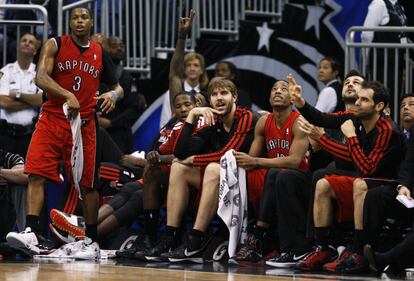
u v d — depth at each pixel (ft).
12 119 90.07
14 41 96.58
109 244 83.30
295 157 71.82
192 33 102.32
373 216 65.05
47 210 84.94
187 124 74.23
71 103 71.72
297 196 69.56
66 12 95.91
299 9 104.17
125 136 93.71
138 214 80.12
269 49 103.04
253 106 102.53
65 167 74.84
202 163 73.41
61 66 73.31
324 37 104.73
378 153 67.51
